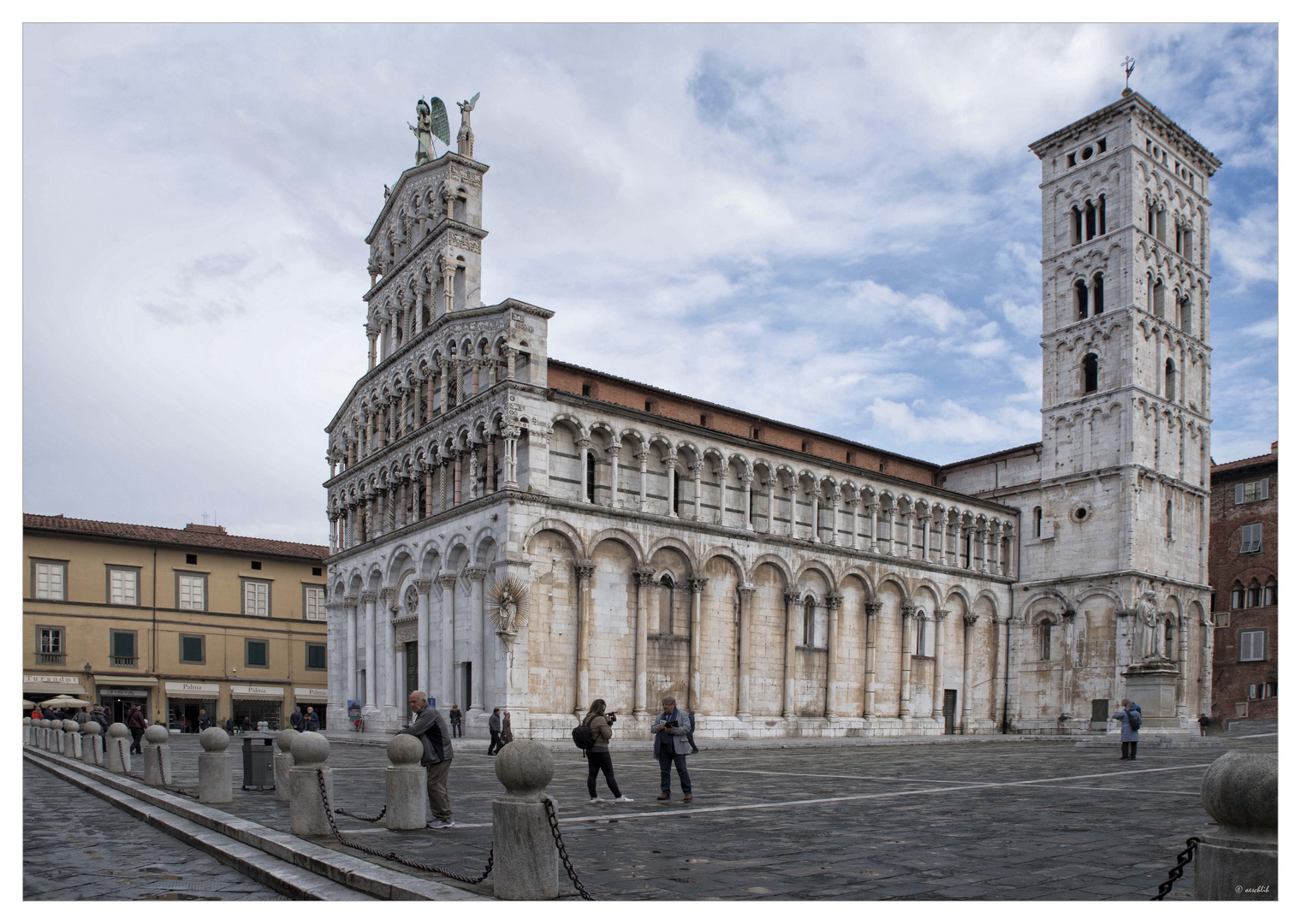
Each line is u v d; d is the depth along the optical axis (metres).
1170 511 78.06
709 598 59.69
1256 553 86.75
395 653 63.25
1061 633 76.75
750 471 63.16
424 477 61.50
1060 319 80.81
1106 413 76.44
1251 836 8.54
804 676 64.69
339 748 52.47
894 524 72.88
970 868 14.92
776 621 63.47
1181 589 77.31
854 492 70.12
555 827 12.23
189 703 83.06
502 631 49.91
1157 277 79.06
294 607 89.62
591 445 56.31
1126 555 73.44
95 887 15.16
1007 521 80.88
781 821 20.19
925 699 72.88
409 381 65.44
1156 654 58.09
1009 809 22.33
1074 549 77.06
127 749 32.94
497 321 55.41
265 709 87.00
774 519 64.50
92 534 79.38
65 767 37.28
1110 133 79.38
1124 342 76.06
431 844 16.91
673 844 17.09
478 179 64.62
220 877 15.98
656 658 56.62
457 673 55.28
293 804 17.61
